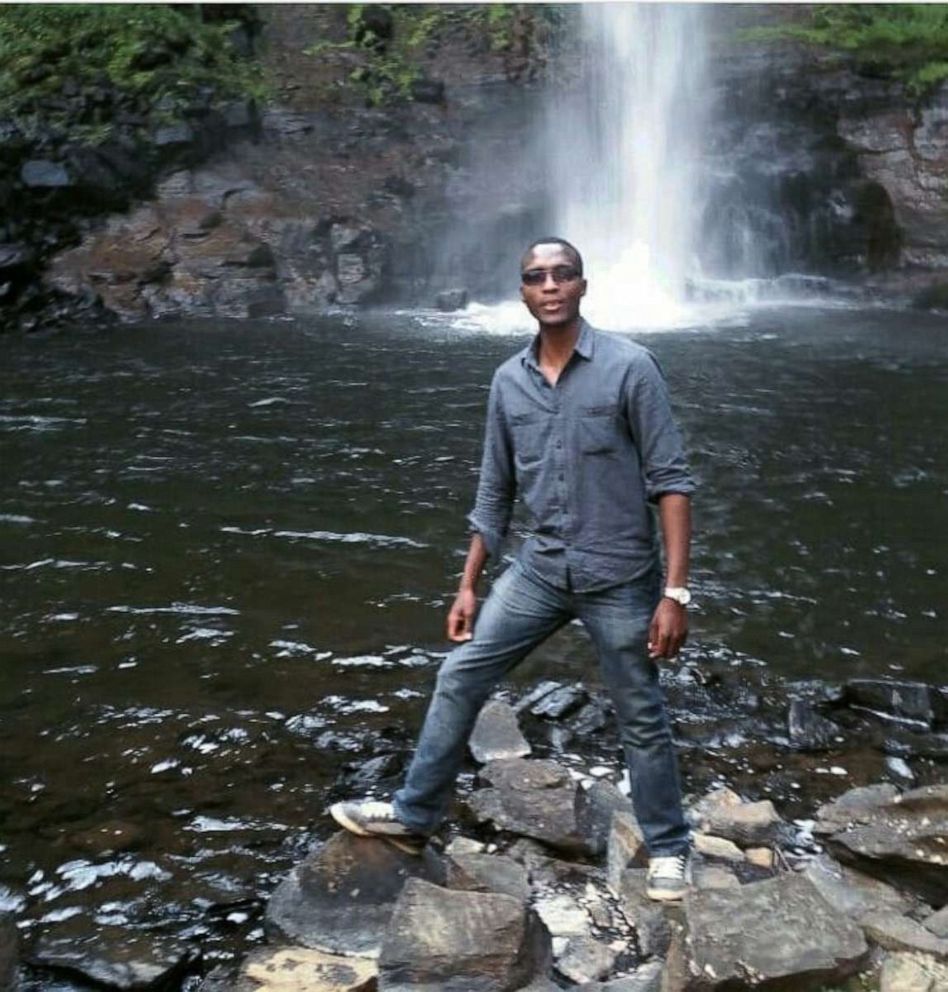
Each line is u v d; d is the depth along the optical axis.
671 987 2.84
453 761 3.36
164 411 10.40
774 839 3.77
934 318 16.22
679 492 3.07
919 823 3.68
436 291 17.86
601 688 5.09
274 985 3.02
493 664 3.31
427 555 6.81
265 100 19.12
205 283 16.55
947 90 18.55
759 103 19.89
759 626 5.80
